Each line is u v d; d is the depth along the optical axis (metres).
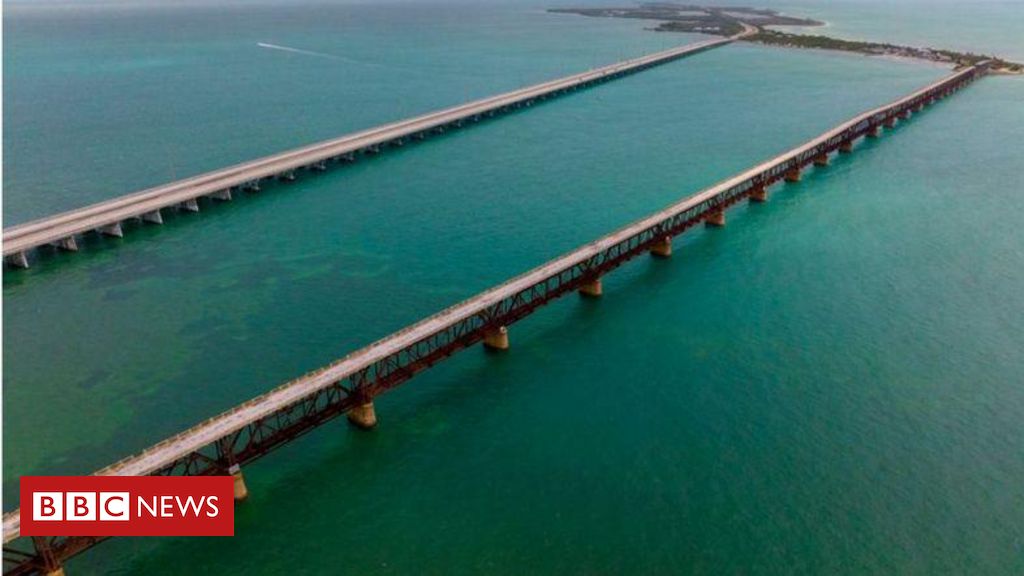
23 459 57.03
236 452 53.00
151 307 81.56
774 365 68.88
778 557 47.47
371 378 66.94
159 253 96.56
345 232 103.31
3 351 72.75
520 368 68.44
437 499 52.44
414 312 79.62
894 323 76.62
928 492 52.81
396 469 55.34
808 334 74.44
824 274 88.62
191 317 79.06
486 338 71.06
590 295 82.50
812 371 67.88
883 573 46.25
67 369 69.50
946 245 97.44
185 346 73.19
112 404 64.00
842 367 68.50
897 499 52.19
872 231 102.50
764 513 51.00
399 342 61.56
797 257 93.62
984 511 51.06
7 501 52.25
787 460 56.12
